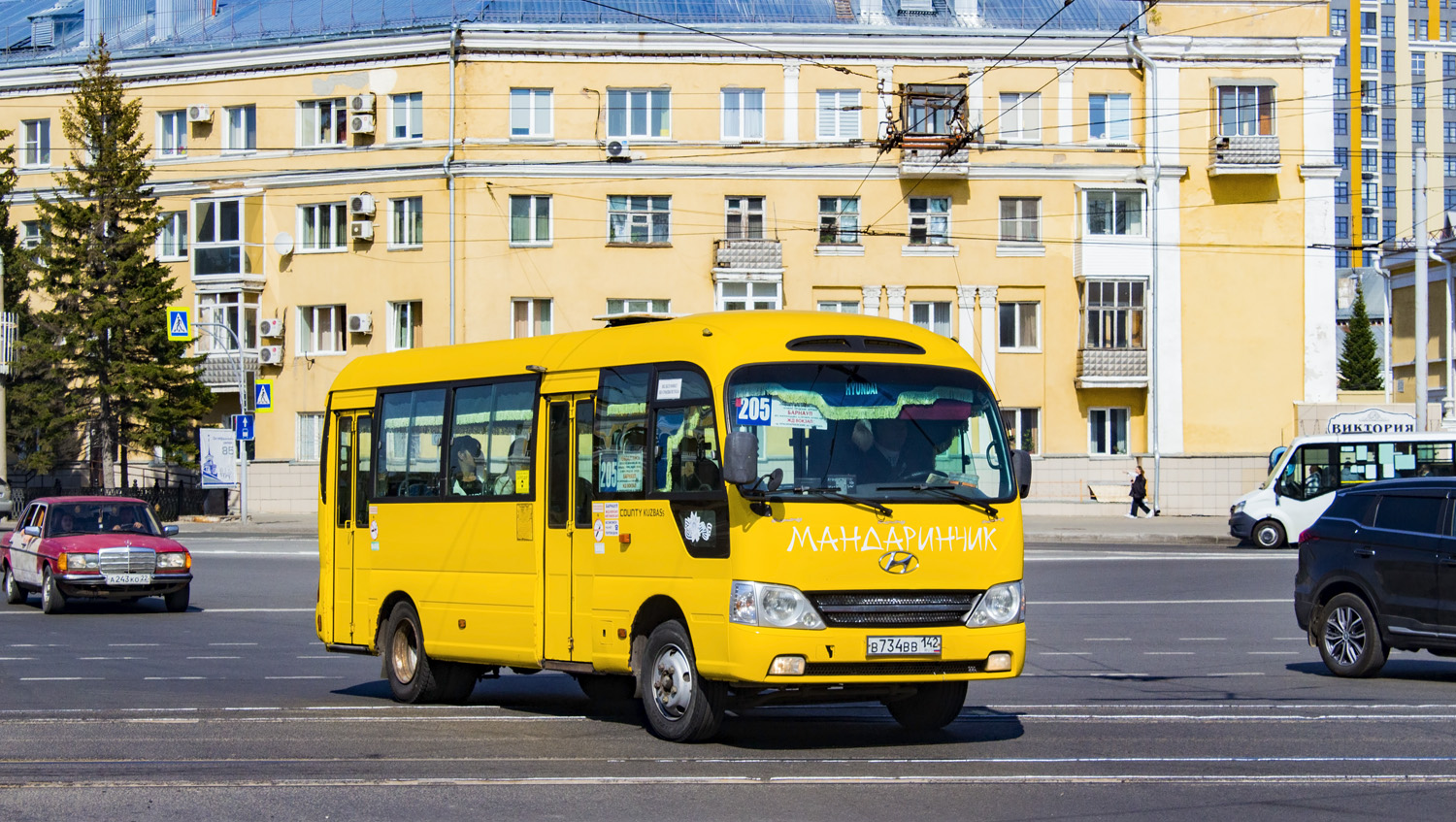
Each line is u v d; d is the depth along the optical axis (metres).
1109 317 45.06
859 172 44.59
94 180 45.44
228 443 42.81
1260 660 15.73
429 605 12.55
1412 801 8.09
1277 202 45.38
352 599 13.66
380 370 13.69
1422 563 13.41
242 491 42.66
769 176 44.62
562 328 44.41
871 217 44.81
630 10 45.38
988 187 44.94
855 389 9.98
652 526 10.28
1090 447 45.38
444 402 12.69
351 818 7.66
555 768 9.15
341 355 46.16
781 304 44.56
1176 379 44.88
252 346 47.28
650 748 9.95
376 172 45.28
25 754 9.68
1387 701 12.34
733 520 9.54
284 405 46.91
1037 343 45.19
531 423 11.61
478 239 44.47
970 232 44.94
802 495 9.54
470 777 8.78
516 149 44.31
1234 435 45.06
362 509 13.61
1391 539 13.75
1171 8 45.16
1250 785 8.52
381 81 45.34
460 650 12.15
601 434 10.94
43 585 21.70
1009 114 45.00
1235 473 44.81
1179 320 45.00
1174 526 40.06
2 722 11.16
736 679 9.43
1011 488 10.12
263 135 46.75
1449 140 145.62
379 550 13.32
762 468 9.60
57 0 56.91
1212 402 45.09
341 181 45.84
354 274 45.78
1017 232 45.12
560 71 44.41
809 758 9.52
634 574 10.44
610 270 44.53
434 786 8.52
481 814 7.75
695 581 9.84
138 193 45.88
